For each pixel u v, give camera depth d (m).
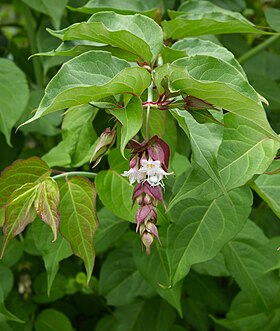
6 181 0.39
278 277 0.49
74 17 0.61
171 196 0.39
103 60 0.34
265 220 0.61
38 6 0.53
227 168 0.37
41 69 0.66
